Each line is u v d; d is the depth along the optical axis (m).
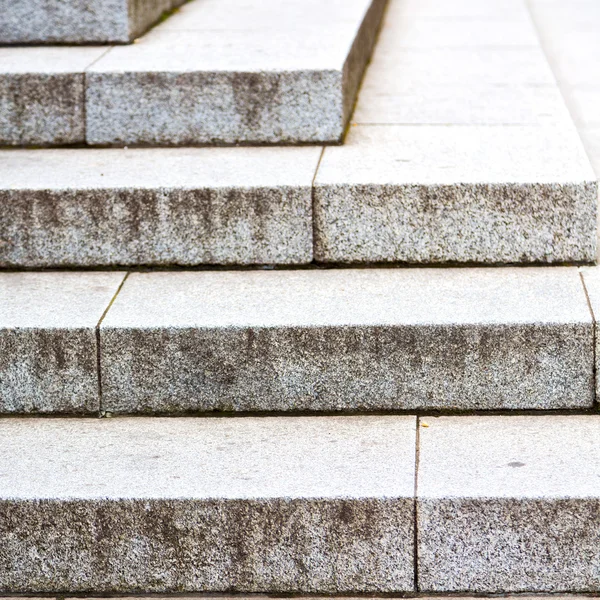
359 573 2.66
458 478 2.66
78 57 4.31
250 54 4.25
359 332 3.02
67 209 3.50
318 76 3.90
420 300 3.17
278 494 2.62
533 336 2.97
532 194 3.36
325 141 3.97
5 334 3.07
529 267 3.43
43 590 2.73
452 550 2.62
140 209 3.48
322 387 3.07
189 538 2.66
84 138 4.07
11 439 2.97
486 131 4.01
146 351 3.07
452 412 3.06
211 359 3.07
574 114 4.95
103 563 2.70
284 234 3.48
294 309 3.14
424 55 5.43
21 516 2.66
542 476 2.65
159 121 4.03
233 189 3.44
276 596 2.68
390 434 2.92
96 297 3.29
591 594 2.61
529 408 3.04
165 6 5.36
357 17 5.09
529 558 2.61
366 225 3.45
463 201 3.39
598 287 3.20
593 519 2.56
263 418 3.08
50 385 3.12
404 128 4.12
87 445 2.92
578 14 7.26
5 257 3.55
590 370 2.99
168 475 2.73
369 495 2.60
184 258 3.53
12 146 4.10
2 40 4.64
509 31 5.95
